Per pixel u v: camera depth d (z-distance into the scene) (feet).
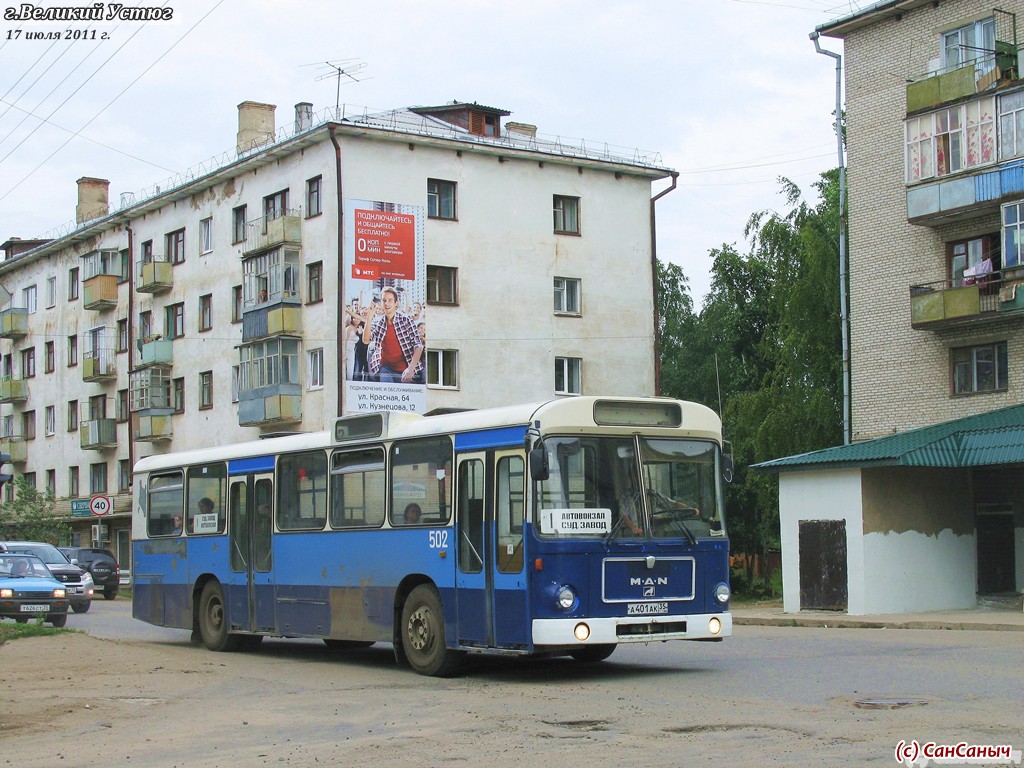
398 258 148.97
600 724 35.99
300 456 60.59
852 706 37.76
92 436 204.33
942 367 109.60
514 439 47.11
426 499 51.70
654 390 169.48
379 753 32.40
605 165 166.50
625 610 46.34
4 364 242.99
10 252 248.73
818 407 131.75
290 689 47.55
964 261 109.09
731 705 38.86
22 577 91.04
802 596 93.30
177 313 185.88
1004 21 105.70
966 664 49.19
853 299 118.01
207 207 177.58
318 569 58.29
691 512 48.65
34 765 32.60
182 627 69.67
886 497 90.22
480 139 158.92
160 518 72.74
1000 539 92.73
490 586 47.47
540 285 160.97
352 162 148.36
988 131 103.24
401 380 147.54
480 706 40.75
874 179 116.78
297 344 153.58
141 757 33.37
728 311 191.42
